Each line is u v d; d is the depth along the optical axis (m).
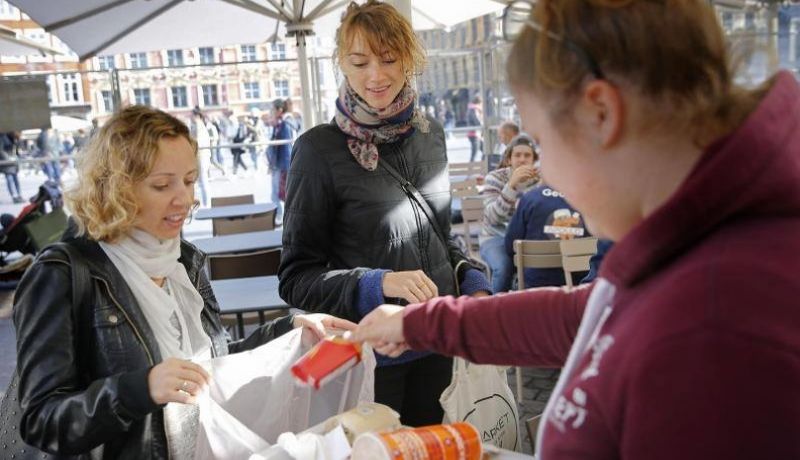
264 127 13.62
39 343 1.39
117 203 1.45
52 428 1.35
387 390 2.05
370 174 2.02
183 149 1.53
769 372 0.51
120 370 1.45
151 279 1.56
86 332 1.44
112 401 1.33
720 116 0.62
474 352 1.12
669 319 0.57
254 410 1.59
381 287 1.85
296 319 1.71
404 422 2.14
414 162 2.10
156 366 1.36
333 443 1.30
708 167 0.58
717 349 0.53
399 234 2.04
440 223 2.19
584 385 0.64
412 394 2.12
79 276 1.43
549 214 3.99
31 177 16.23
